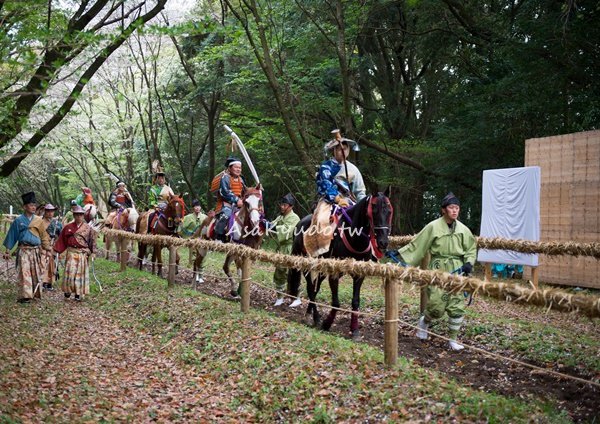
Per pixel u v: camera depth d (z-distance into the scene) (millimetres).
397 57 22344
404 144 21312
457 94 20938
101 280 14062
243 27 15828
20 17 7422
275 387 6195
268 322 8406
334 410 5473
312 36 19797
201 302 10234
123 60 25922
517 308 10539
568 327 9250
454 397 5355
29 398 5930
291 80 19672
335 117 21406
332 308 7938
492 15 18656
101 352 8219
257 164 25609
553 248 9641
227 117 23703
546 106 16391
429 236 8078
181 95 29547
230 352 7535
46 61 8344
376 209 8086
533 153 14508
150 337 9016
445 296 7926
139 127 32469
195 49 25672
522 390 6297
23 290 11625
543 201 14234
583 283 12945
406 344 8172
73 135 26594
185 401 6301
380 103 26141
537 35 15453
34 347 8078
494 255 12883
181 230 17266
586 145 13211
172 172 33281
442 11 18656
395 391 5617
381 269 6512
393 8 20000
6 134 8453
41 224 11977
